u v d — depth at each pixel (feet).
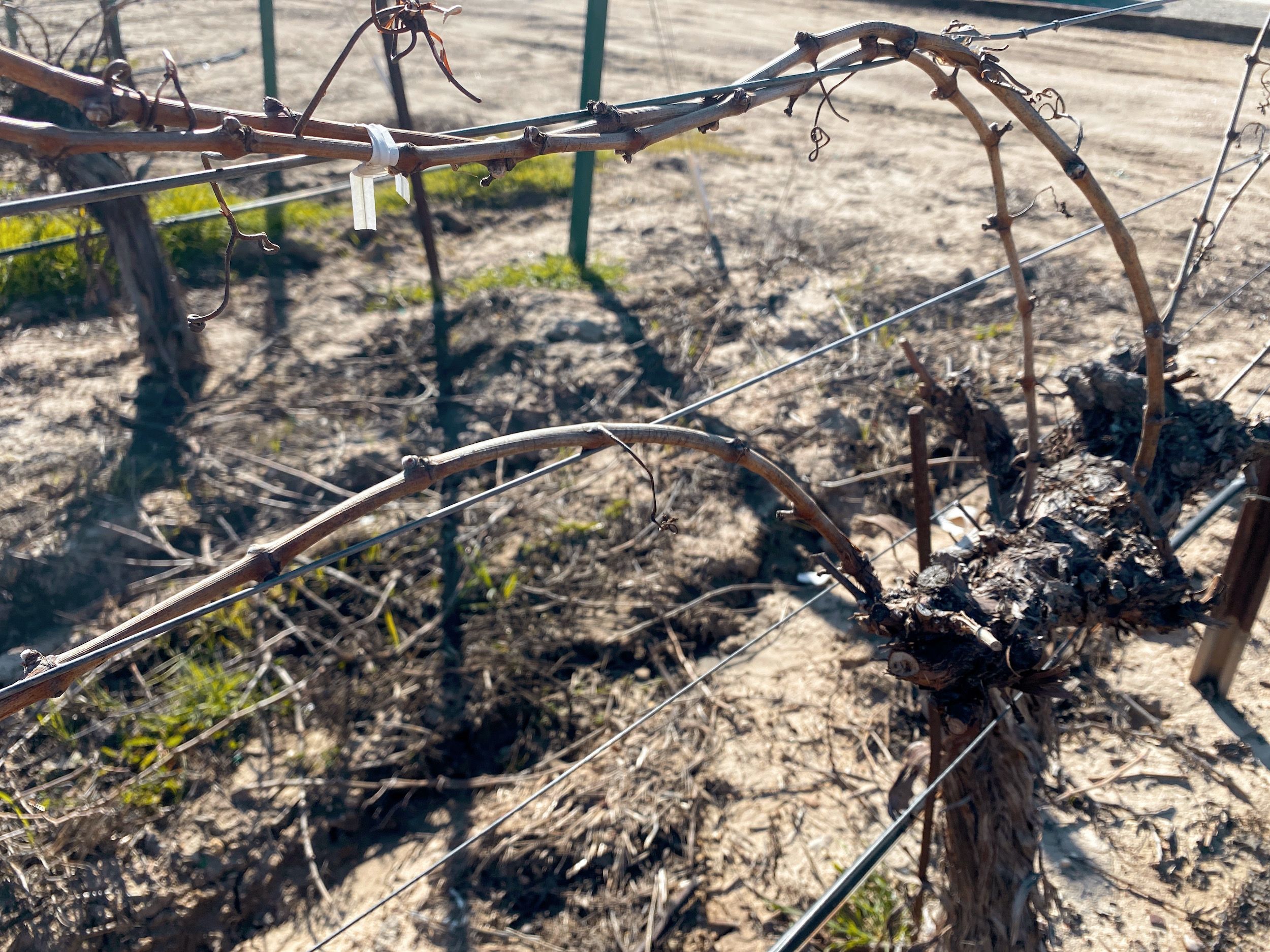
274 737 12.88
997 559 6.57
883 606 5.91
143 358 17.94
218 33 35.09
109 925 10.91
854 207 24.68
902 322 19.47
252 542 14.76
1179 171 26.27
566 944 11.00
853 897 10.65
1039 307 19.60
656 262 22.15
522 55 36.11
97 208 15.98
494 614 14.20
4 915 10.75
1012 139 29.25
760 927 10.86
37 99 15.48
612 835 11.85
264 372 18.11
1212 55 37.40
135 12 36.09
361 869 12.12
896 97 33.42
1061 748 11.89
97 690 12.86
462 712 13.35
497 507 15.64
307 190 24.27
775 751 12.57
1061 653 7.43
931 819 7.97
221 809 12.06
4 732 12.22
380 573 14.80
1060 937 10.06
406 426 17.11
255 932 11.51
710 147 29.22
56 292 19.69
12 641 13.26
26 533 14.29
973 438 8.05
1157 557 6.57
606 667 13.96
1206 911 10.21
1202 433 7.47
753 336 19.38
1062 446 7.91
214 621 13.80
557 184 26.08
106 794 11.89
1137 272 6.24
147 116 3.33
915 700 12.96
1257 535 10.85
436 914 11.43
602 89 32.40
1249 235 22.26
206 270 20.85
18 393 16.99
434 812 12.66
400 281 21.22
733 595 14.79
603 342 19.19
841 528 15.58
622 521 15.58
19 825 11.40
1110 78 34.45
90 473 15.40
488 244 23.11
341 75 31.76
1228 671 12.00
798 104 32.96
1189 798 11.19
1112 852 10.78
